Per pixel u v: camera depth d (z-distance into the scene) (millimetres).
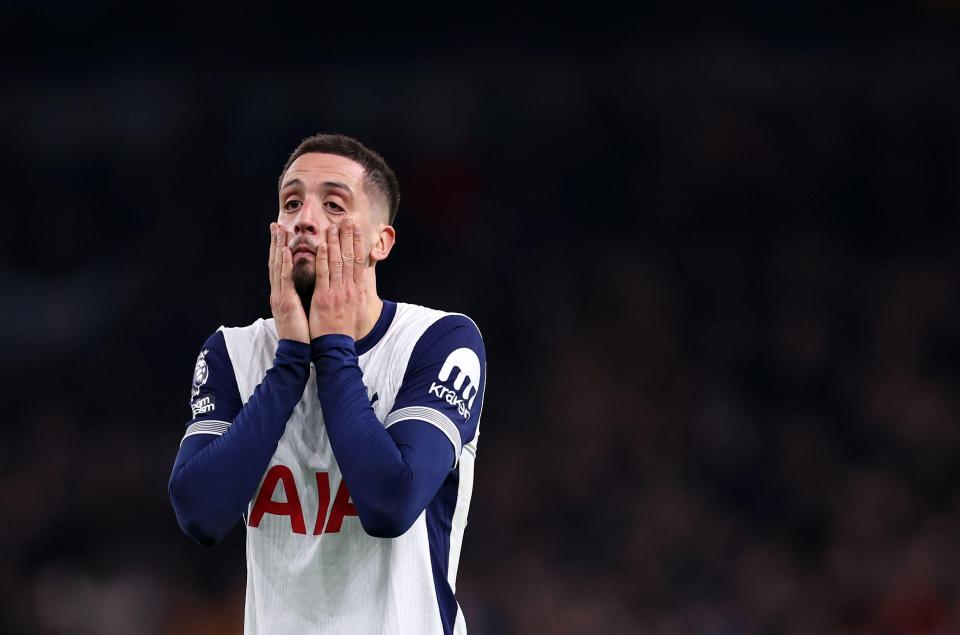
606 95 53656
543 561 38906
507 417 46094
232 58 55156
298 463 11141
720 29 52969
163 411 48906
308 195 11555
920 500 39812
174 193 54188
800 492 40938
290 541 11117
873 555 37406
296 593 11086
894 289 48562
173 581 39812
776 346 46875
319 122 54094
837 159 51906
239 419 10867
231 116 54688
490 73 54094
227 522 10719
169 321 51094
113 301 52188
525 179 53406
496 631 36281
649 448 43531
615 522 40375
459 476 11680
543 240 52188
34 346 51250
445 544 11562
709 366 46656
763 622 36062
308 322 11219
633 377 46656
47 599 39062
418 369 11320
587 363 47438
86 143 54938
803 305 48469
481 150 53781
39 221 53969
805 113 52469
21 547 41406
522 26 53844
